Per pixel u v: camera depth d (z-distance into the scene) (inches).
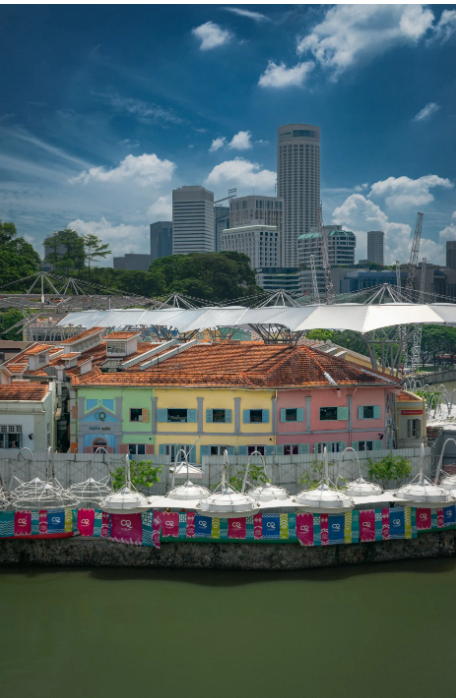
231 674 1800.0
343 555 2333.9
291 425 2672.2
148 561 2322.8
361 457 2546.8
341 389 2711.6
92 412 2751.0
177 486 2445.9
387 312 3457.2
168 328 5044.3
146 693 1733.5
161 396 2716.5
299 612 2060.8
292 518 2276.1
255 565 2297.0
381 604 2097.7
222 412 2682.1
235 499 2225.6
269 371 2704.2
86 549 2337.6
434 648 1898.4
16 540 2347.4
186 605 2101.4
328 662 1852.9
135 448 2738.7
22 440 2726.4
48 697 1721.2
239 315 4202.8
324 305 3540.8
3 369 3469.5
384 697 1712.6
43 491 2327.8
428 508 2343.8
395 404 2935.5
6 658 1873.8
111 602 2118.6
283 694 1724.9
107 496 2311.8
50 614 2063.2
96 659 1862.7
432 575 2273.6
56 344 4579.2
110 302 6850.4
